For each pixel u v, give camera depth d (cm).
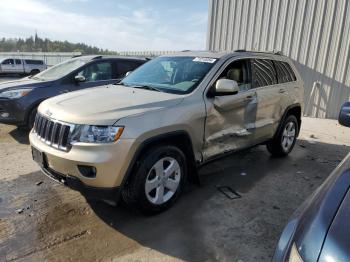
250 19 1078
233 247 298
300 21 981
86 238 309
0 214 346
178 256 285
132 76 465
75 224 331
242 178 462
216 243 304
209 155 394
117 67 735
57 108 337
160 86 403
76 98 363
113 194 306
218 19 1157
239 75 437
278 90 503
